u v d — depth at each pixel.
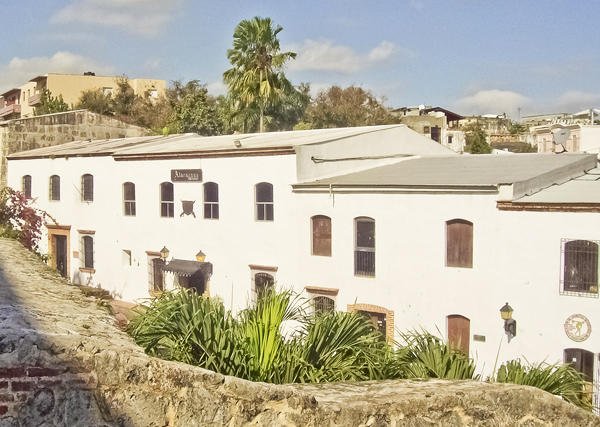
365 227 20.91
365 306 20.72
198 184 25.77
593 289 16.66
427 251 19.38
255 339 7.52
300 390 5.45
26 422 4.23
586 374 16.91
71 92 76.88
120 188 29.19
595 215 16.52
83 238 31.58
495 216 18.03
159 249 27.52
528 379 9.73
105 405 4.42
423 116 72.88
